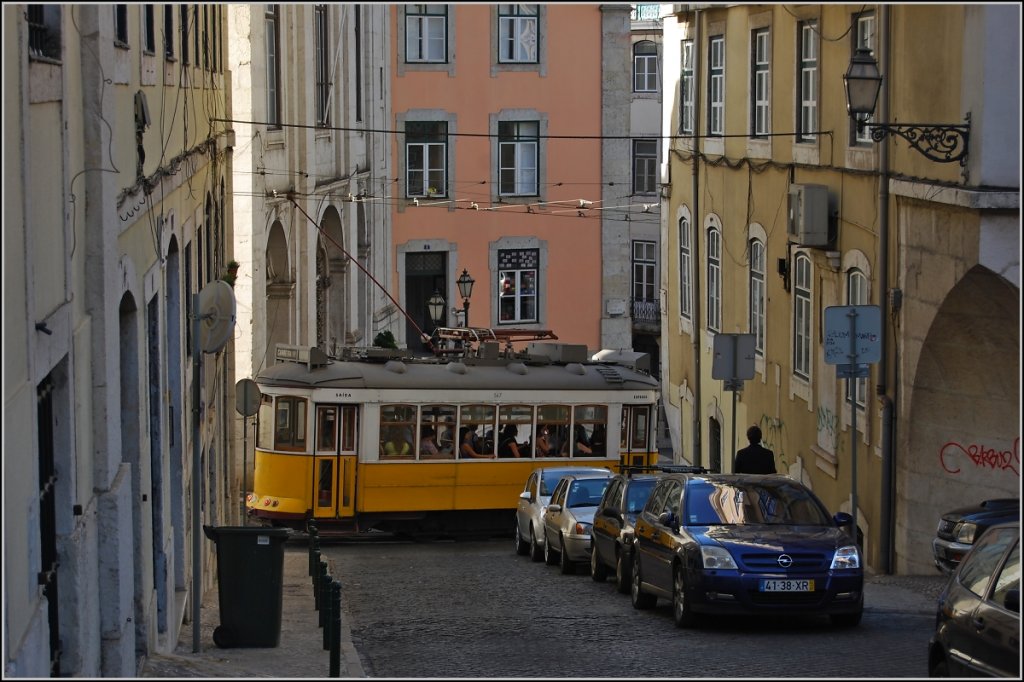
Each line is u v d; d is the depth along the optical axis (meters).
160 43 19.97
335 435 36.88
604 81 68.69
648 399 39.44
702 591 19.33
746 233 37.69
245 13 38.41
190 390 24.03
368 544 38.53
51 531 12.27
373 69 59.41
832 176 30.97
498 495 38.16
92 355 14.05
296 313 45.06
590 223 69.44
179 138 22.73
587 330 69.75
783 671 16.19
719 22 39.91
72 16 13.30
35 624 10.53
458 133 66.25
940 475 26.80
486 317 68.50
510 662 17.47
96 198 14.01
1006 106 23.33
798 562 19.27
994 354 25.44
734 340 29.52
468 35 67.12
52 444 12.36
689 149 43.19
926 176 25.75
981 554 13.24
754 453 27.34
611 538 25.88
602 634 19.69
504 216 68.31
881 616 21.38
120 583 14.23
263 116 40.28
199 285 26.22
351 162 54.75
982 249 23.62
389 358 38.56
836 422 30.95
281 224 43.00
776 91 35.09
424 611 23.12
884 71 27.30
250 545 19.52
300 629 21.50
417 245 67.12
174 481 22.02
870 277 28.52
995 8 23.17
